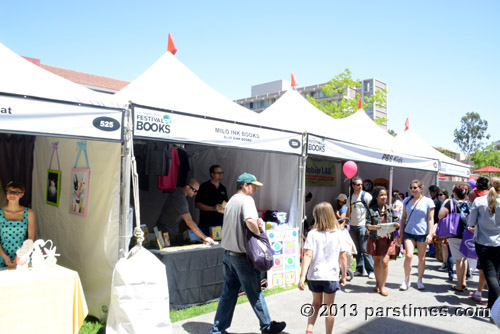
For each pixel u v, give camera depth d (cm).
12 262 407
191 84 562
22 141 621
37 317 329
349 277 641
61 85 387
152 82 516
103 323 409
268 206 672
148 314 334
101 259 420
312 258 364
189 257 471
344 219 523
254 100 9788
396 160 854
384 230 556
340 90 2484
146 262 347
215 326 375
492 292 462
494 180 466
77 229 470
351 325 437
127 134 399
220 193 625
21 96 331
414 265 794
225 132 495
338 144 682
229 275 378
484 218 465
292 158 637
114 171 412
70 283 352
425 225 579
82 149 471
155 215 760
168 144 552
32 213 432
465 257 585
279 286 591
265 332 379
